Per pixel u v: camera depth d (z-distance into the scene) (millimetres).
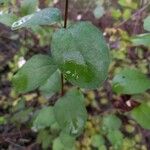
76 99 118
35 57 110
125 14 219
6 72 242
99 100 207
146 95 138
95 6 241
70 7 246
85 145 184
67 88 189
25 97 198
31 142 199
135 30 215
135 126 198
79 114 117
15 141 192
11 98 214
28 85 109
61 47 92
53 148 166
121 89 119
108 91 204
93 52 90
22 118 182
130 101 132
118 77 120
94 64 90
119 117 197
